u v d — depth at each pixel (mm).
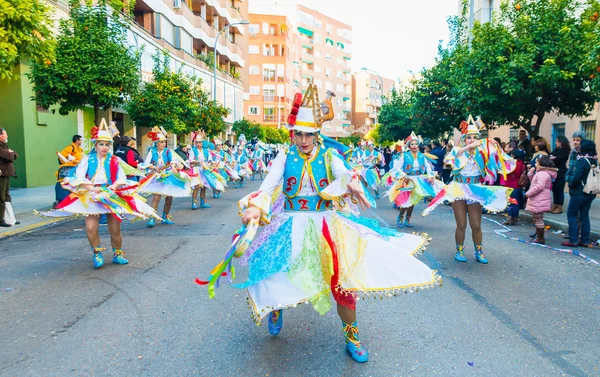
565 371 3332
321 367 3375
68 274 5895
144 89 18750
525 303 4828
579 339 3902
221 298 4945
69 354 3602
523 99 12242
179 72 19422
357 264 3322
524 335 3982
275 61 68312
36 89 12008
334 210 3604
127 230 9102
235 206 13172
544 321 4312
